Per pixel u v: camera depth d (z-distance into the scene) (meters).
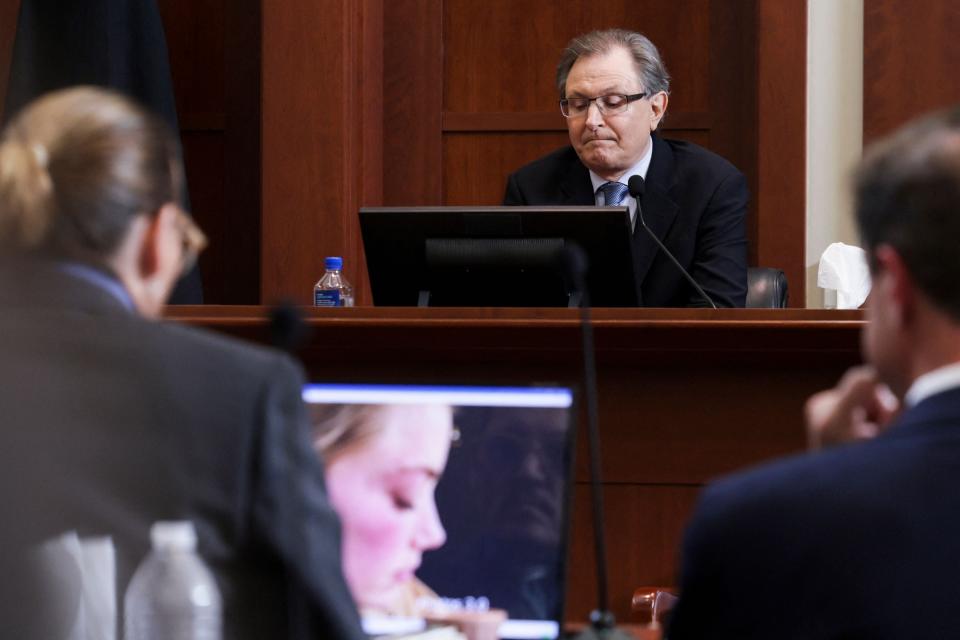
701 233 11.23
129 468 3.86
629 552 6.70
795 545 3.42
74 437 3.87
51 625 3.81
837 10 14.66
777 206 14.64
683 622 3.65
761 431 6.66
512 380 6.79
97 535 3.84
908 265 3.54
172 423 3.88
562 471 5.12
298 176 14.25
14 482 3.85
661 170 11.45
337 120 14.20
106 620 3.82
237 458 3.88
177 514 3.84
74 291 3.98
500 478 5.15
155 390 3.90
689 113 15.26
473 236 7.98
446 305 8.16
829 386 6.62
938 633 3.26
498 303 8.09
